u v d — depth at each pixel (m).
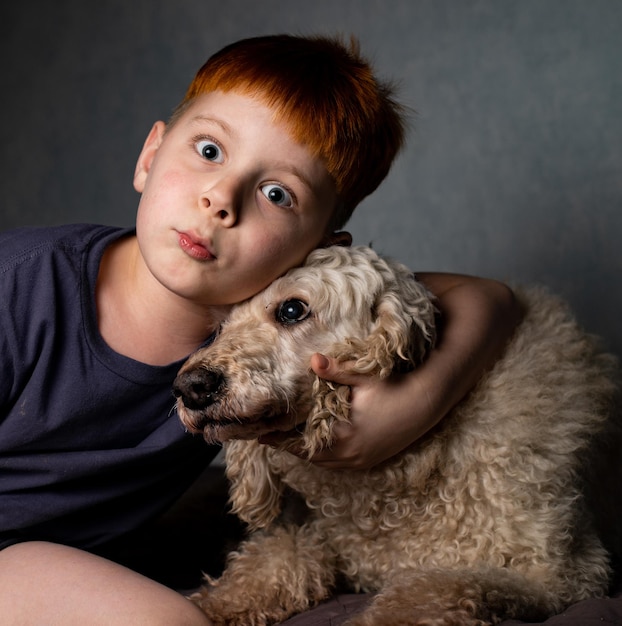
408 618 1.57
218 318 1.96
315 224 1.88
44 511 1.92
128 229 2.09
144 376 1.95
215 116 1.79
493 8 3.55
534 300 2.36
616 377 2.33
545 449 1.98
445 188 3.63
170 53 4.04
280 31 3.85
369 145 1.96
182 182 1.75
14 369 1.88
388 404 1.80
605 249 3.39
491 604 1.68
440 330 2.02
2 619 1.58
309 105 1.80
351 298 1.86
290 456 2.04
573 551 1.98
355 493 2.00
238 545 2.39
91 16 4.18
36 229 2.02
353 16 3.74
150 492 2.14
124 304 1.97
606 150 3.39
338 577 2.14
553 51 3.46
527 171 3.51
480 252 3.59
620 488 2.35
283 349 1.83
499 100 3.54
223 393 1.71
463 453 1.95
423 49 3.65
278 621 1.93
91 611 1.53
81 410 1.92
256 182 1.78
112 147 4.12
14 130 4.28
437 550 1.97
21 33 4.29
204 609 1.90
